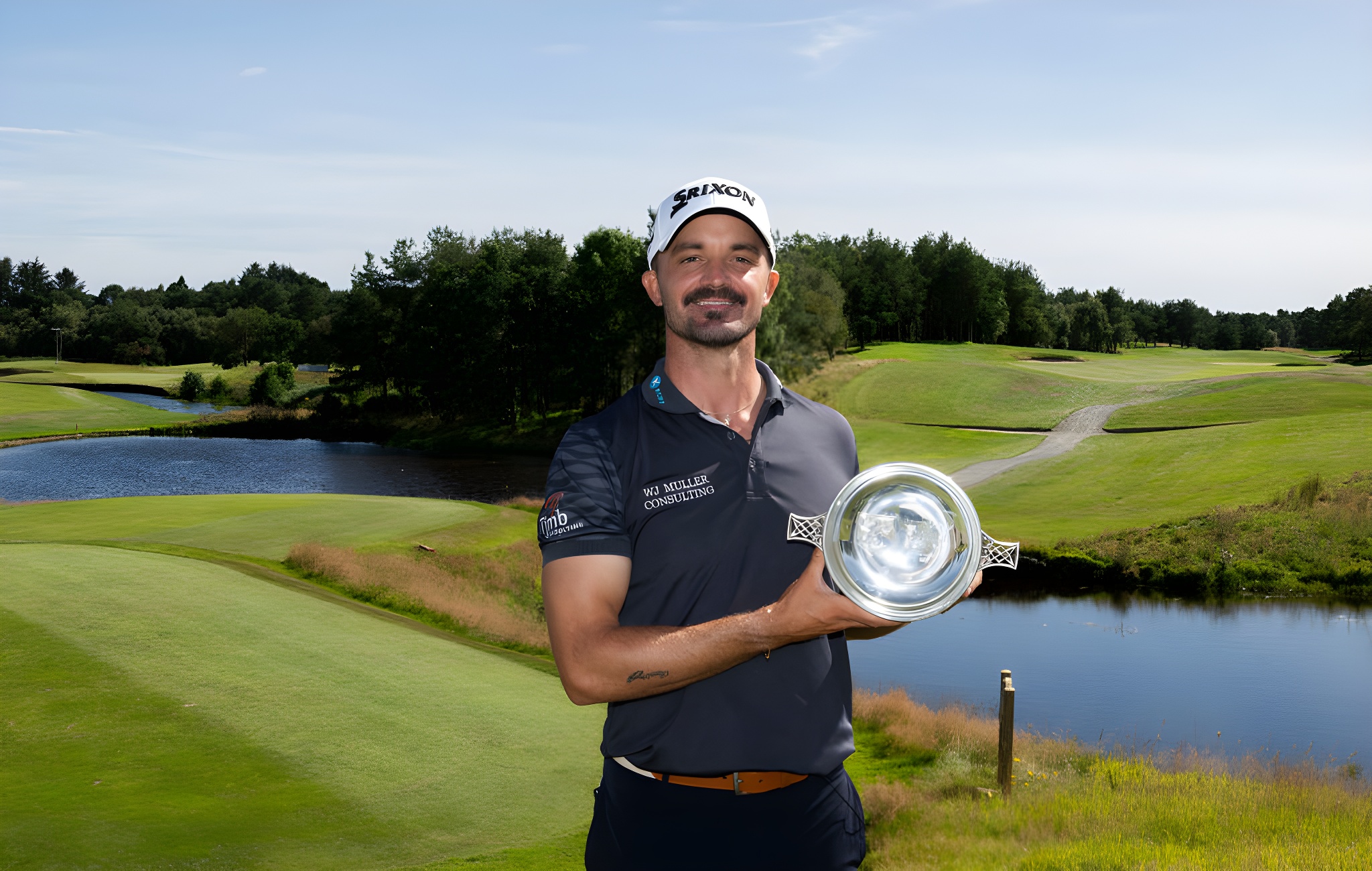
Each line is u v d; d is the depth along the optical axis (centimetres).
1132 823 977
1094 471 5325
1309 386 7956
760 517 167
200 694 1141
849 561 137
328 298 19012
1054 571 3325
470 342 8056
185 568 1823
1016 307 16000
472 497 4744
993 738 1445
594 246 8194
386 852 770
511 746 1028
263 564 2219
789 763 165
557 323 8131
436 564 2570
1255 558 3312
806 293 8831
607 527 159
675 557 163
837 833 171
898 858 913
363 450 7162
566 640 150
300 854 758
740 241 175
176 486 5078
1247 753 1694
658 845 165
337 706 1128
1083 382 9212
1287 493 4009
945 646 2488
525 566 2711
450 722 1094
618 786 173
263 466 5991
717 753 163
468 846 785
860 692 1756
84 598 1541
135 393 11362
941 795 1166
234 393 10894
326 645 1386
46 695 1114
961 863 867
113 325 16212
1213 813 998
